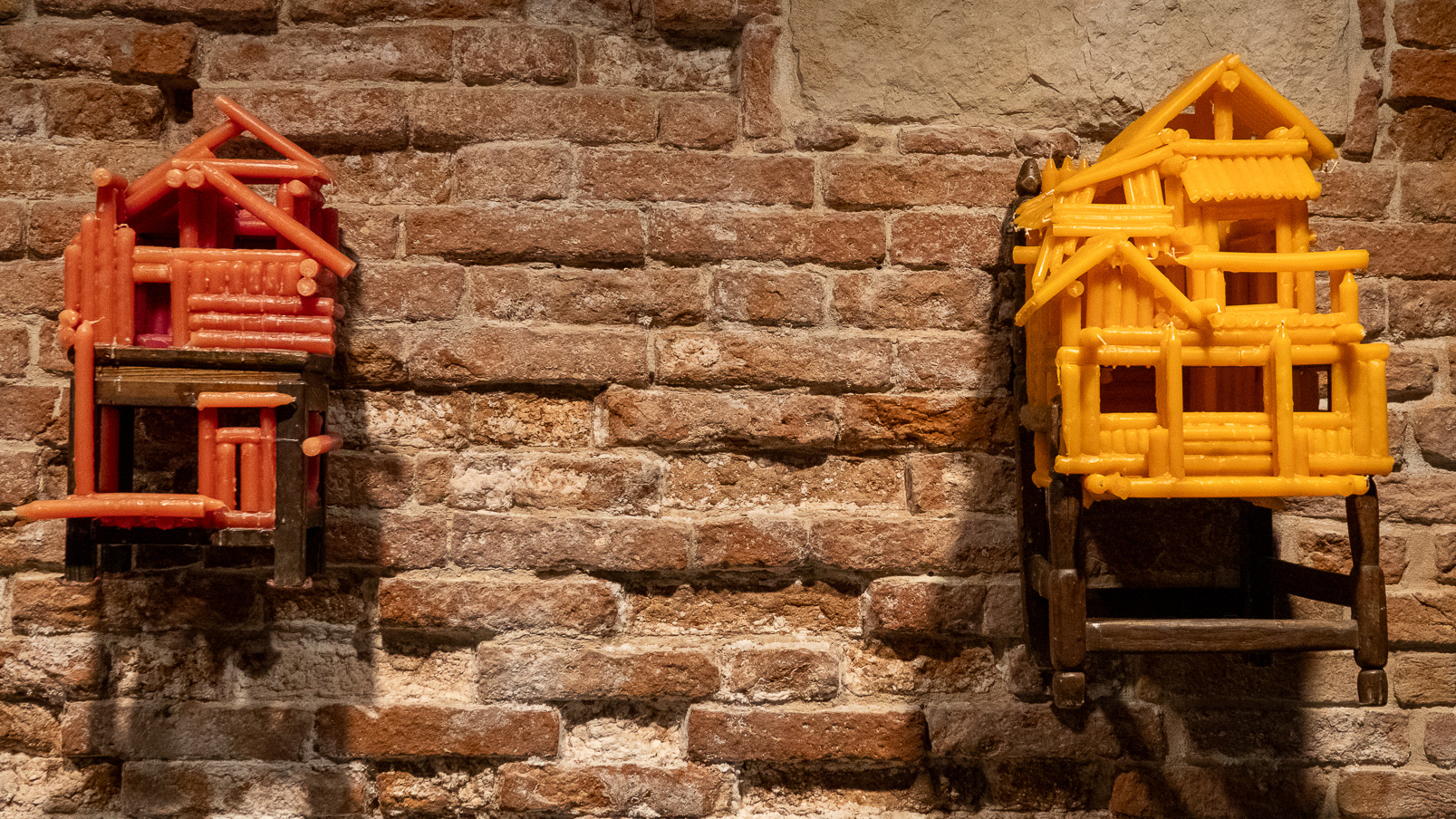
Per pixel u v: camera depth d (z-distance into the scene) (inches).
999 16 48.6
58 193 47.1
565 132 48.0
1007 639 48.0
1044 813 48.1
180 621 47.0
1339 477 38.0
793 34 48.6
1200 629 38.6
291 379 40.6
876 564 47.5
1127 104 48.3
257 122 42.3
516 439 47.7
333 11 47.7
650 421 47.4
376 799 47.3
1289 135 39.7
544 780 47.1
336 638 47.3
